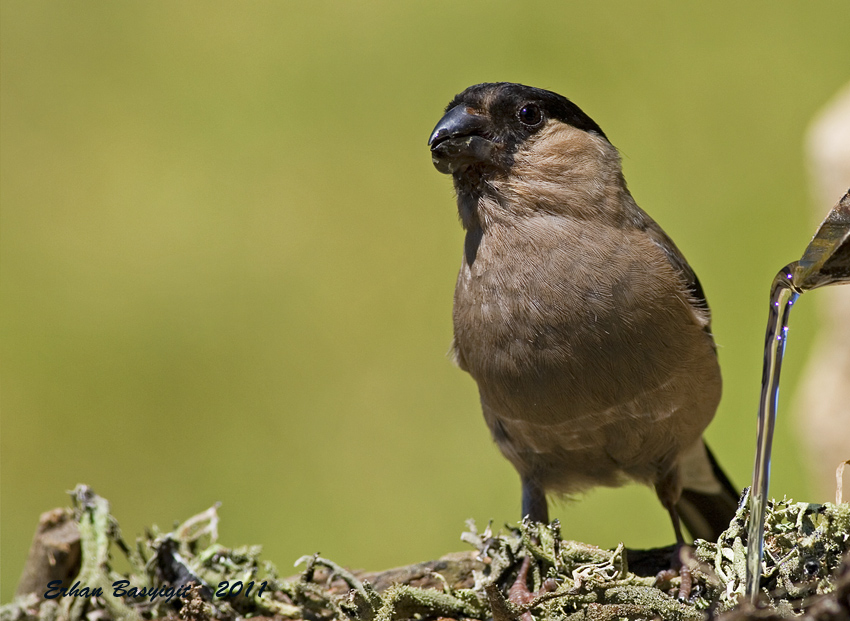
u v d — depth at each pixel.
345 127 16.09
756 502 5.37
